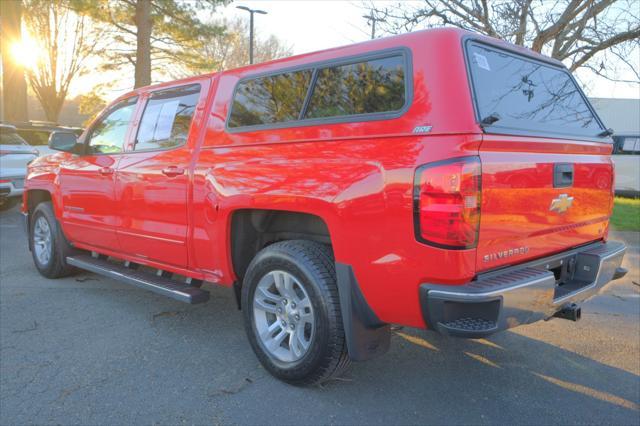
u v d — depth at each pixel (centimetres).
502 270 284
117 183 459
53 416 297
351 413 304
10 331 421
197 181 380
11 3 1739
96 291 532
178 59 2683
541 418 303
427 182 258
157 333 421
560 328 448
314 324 312
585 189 343
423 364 372
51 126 1440
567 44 823
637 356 392
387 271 276
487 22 826
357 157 289
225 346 398
